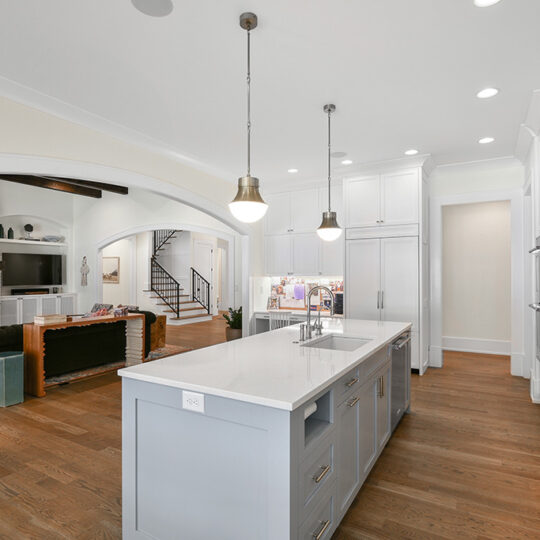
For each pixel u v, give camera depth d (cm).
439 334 559
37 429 338
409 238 515
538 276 381
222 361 221
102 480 255
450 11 222
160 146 450
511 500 231
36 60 273
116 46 256
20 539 198
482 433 328
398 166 520
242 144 448
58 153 359
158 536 184
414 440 315
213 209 554
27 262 888
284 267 650
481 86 312
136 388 192
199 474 172
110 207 906
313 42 253
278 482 151
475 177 536
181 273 1184
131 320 573
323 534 181
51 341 472
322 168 545
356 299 550
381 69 287
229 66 282
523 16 227
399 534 201
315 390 167
